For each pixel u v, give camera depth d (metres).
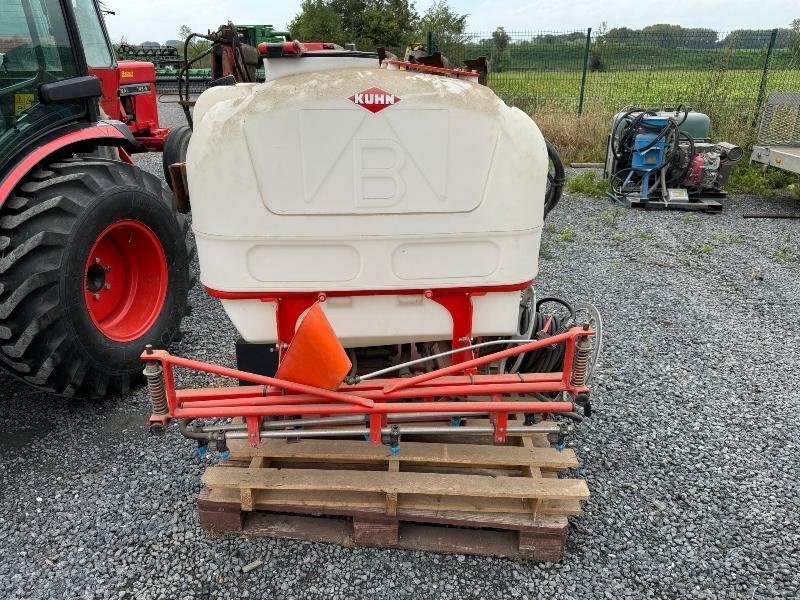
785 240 6.98
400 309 2.66
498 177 2.47
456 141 2.40
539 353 3.16
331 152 2.37
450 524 2.63
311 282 2.55
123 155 5.11
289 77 2.33
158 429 2.42
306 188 2.41
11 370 3.28
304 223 2.45
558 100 12.99
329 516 2.78
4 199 3.21
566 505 2.55
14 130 3.46
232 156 2.35
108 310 3.83
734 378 4.05
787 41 11.20
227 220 2.43
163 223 3.93
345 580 2.50
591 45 12.83
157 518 2.81
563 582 2.50
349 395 2.41
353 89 2.30
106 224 3.49
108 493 2.96
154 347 3.90
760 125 9.04
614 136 8.88
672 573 2.56
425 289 2.60
